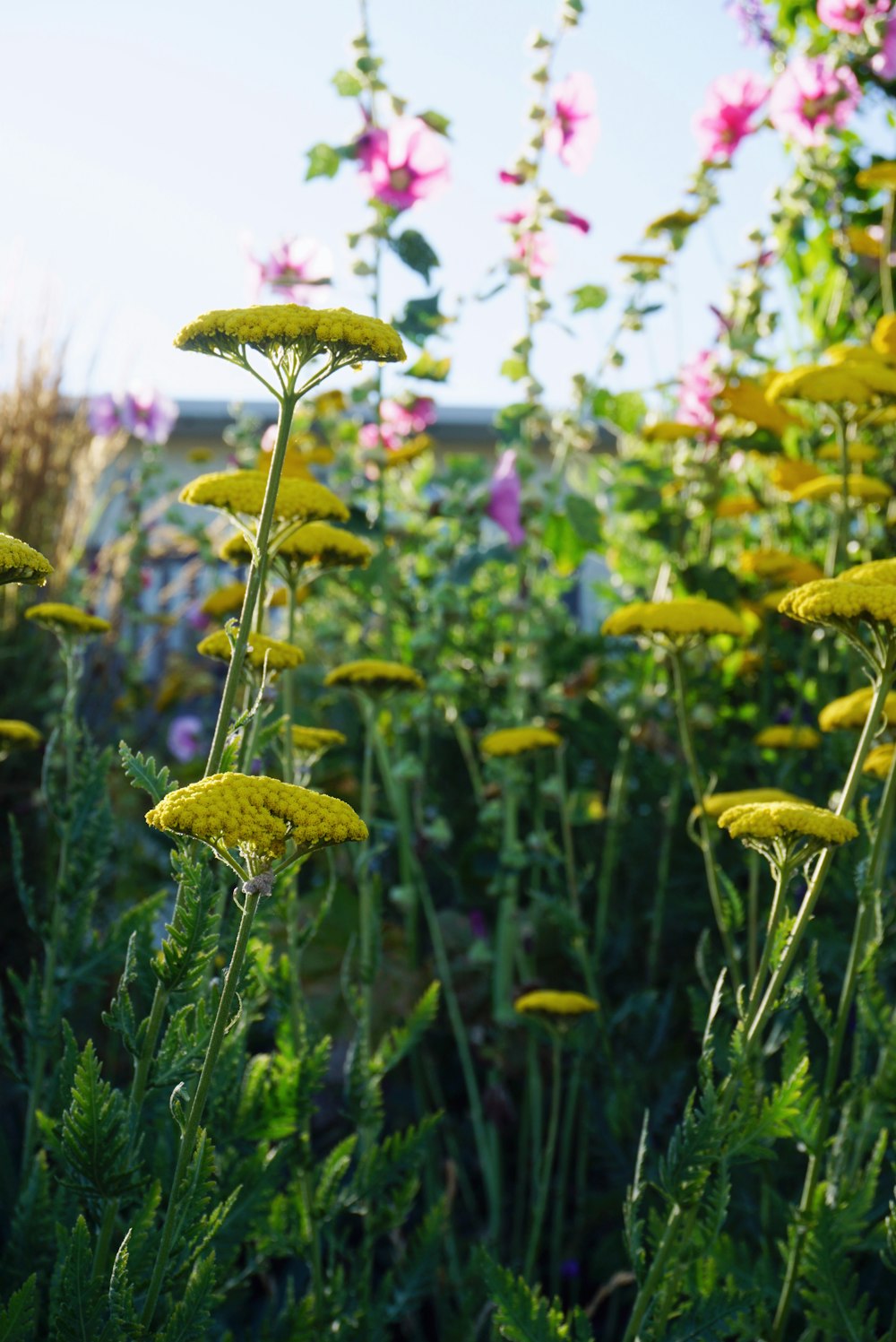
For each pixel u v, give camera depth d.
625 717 3.24
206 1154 1.16
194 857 1.22
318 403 3.32
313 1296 1.61
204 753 4.57
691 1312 1.37
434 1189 2.44
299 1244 1.67
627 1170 2.24
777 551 3.15
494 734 2.56
